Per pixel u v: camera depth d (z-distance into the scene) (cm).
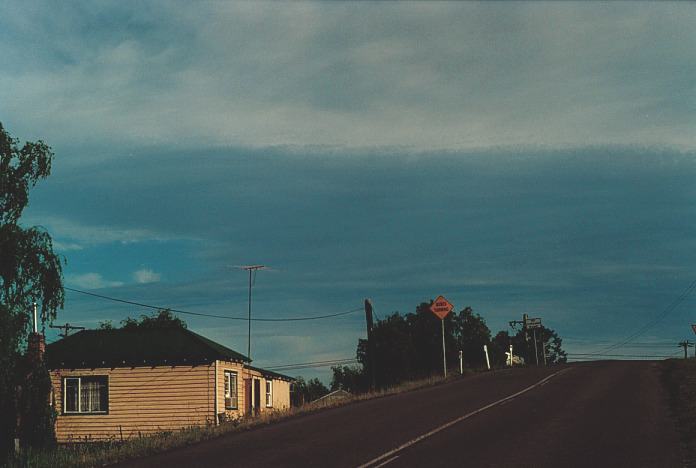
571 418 2000
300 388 9125
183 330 3731
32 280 2466
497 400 2616
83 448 2127
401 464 1380
